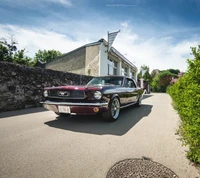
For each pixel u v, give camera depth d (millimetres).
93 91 2711
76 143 2043
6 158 1617
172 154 1749
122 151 1812
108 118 3166
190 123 1930
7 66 4207
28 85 4848
